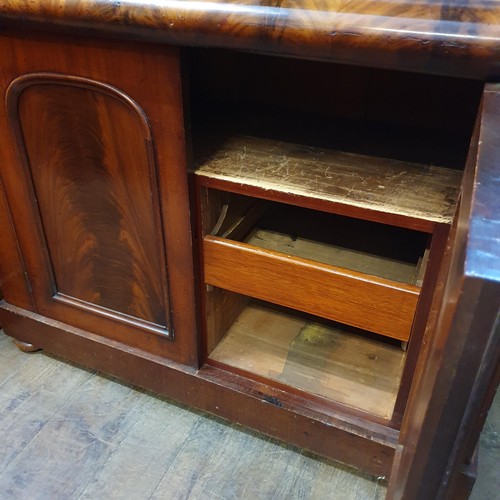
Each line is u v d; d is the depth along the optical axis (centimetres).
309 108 98
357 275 73
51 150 80
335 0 52
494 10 48
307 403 89
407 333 74
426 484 42
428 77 88
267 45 55
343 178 74
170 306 88
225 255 80
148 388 101
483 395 36
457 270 34
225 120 93
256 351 99
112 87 68
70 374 109
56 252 93
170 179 73
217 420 101
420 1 50
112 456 94
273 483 90
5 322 109
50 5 61
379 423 85
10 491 88
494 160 39
